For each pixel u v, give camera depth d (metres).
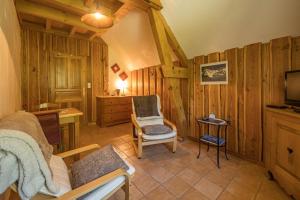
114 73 5.05
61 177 1.25
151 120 3.10
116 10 2.98
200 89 3.13
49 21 3.36
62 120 2.23
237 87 2.55
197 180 1.92
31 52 3.77
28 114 1.38
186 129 3.39
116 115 4.53
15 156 0.87
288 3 1.77
